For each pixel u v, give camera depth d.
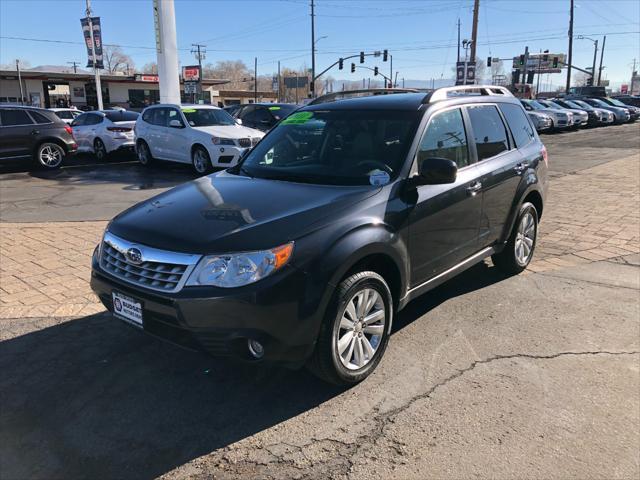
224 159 12.37
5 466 2.69
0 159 12.89
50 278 5.27
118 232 3.32
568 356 3.75
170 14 17.36
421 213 3.70
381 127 4.05
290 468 2.67
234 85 126.12
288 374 3.55
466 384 3.40
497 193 4.66
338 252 3.05
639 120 39.72
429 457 2.73
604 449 2.78
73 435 2.93
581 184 11.16
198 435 2.93
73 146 14.33
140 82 58.69
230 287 2.80
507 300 4.76
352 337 3.29
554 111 27.38
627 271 5.55
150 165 14.62
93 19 28.56
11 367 3.64
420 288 3.89
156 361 3.72
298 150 4.29
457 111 4.40
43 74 51.72
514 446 2.81
